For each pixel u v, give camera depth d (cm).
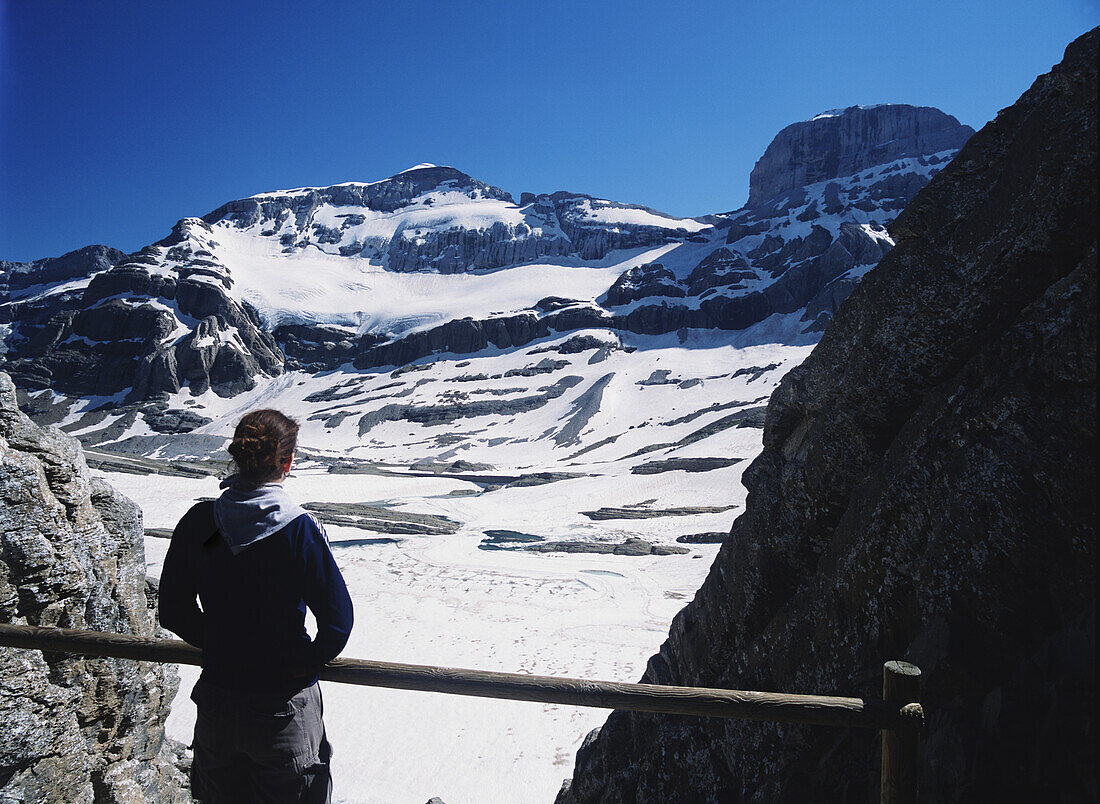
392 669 366
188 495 7406
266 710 331
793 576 682
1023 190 480
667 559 4834
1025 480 432
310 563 333
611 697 346
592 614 3572
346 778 1950
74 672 635
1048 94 476
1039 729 373
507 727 2216
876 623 543
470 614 3575
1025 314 465
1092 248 421
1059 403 421
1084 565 402
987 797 383
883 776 338
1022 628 431
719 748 666
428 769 1991
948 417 510
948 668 448
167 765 850
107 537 695
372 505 7306
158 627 791
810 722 332
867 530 555
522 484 8300
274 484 350
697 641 813
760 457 784
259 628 329
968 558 461
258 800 342
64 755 621
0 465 576
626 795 770
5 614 581
